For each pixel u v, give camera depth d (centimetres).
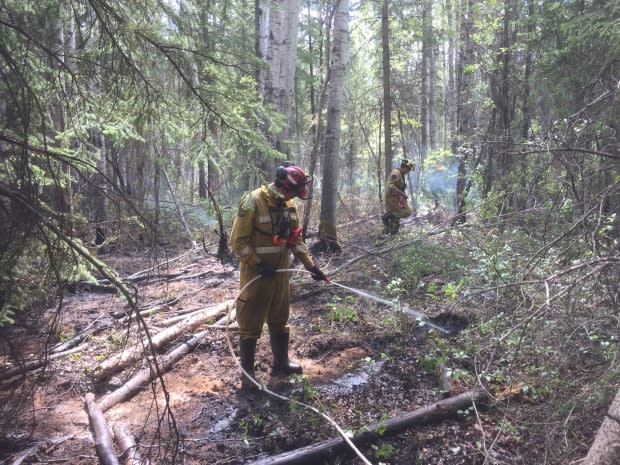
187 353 449
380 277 645
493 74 892
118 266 693
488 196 569
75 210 380
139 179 355
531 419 307
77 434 323
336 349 455
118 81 318
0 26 273
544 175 451
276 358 404
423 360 397
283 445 313
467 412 313
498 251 524
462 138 948
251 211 365
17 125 260
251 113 349
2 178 270
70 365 412
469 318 464
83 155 344
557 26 691
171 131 335
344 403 357
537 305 334
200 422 338
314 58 1775
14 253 254
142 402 366
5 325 455
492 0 1008
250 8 1207
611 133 396
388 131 1032
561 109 498
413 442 305
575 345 316
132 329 487
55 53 296
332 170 812
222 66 333
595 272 279
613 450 205
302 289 604
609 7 486
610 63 440
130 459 291
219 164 349
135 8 309
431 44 1370
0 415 329
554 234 437
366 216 1251
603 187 385
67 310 556
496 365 358
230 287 657
